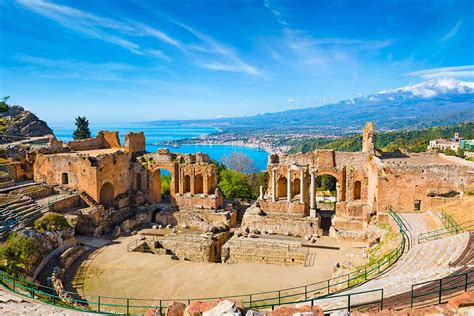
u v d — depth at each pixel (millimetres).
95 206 55719
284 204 56438
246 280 40281
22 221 44312
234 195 80750
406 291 23984
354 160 57125
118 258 45844
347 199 57125
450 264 28547
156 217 60375
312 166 57562
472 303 17922
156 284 39375
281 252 46406
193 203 61594
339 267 40469
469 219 39562
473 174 46844
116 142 73938
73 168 57781
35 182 58812
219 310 17859
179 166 62938
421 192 48375
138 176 65938
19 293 30094
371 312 18219
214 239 51781
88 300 35750
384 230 45906
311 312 17875
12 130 90812
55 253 43844
